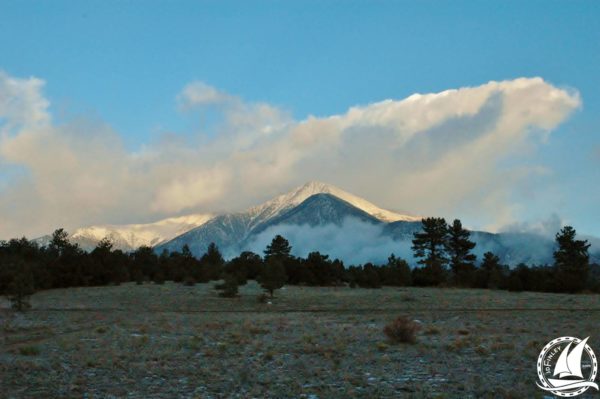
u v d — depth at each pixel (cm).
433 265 10975
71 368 2059
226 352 2492
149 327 3675
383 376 1898
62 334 3400
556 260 11619
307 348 2553
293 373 1970
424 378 1861
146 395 1627
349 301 6631
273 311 5547
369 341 2900
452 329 3528
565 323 3859
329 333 3291
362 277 9844
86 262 9800
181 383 1800
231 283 7338
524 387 1689
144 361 2234
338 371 1995
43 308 5841
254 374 1914
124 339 2948
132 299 7044
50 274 8869
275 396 1608
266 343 2809
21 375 1902
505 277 9794
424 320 4416
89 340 2959
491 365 2114
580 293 9319
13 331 3656
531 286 9581
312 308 5856
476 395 1602
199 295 7594
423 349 2555
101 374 1950
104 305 6275
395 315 4881
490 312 5034
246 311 5584
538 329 3444
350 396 1588
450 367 2080
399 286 10662
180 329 3559
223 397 1598
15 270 7238
